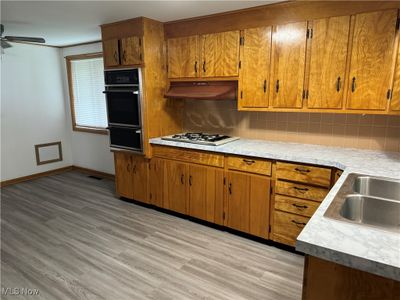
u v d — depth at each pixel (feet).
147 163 11.53
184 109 12.42
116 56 11.14
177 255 8.48
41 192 13.99
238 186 9.27
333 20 7.72
